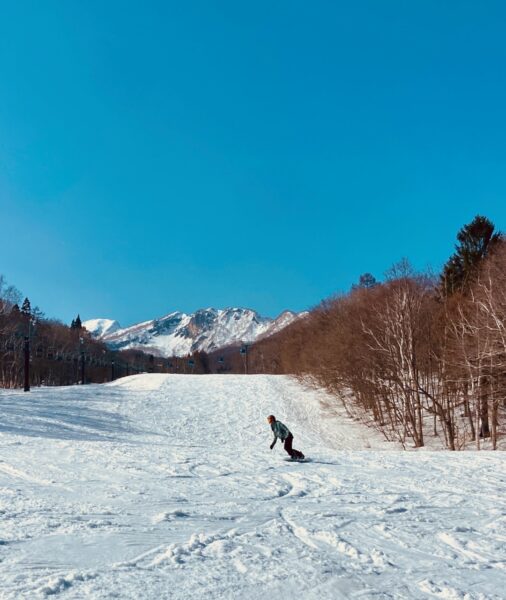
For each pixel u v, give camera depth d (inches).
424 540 345.7
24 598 221.3
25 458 668.7
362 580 263.9
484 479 589.3
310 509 432.1
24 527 341.7
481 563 300.7
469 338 1326.3
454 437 1430.9
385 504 457.1
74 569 263.9
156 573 260.8
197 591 238.1
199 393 2319.1
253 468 658.2
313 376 2401.6
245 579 256.8
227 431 1615.4
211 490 504.4
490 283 1209.4
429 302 1674.5
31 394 2050.9
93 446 814.5
